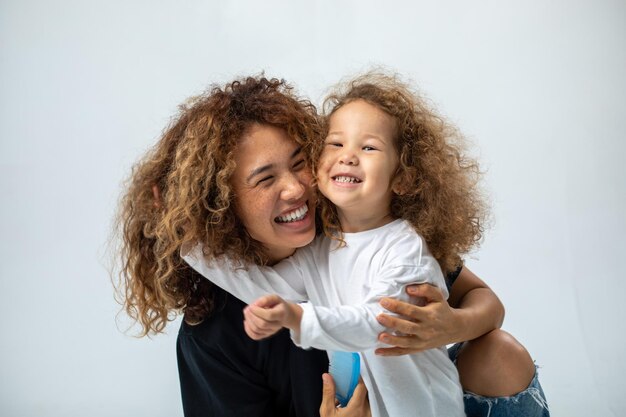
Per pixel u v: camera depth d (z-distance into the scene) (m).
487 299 1.90
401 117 1.78
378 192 1.70
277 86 1.83
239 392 1.91
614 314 2.87
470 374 1.87
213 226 1.71
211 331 1.87
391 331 1.59
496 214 3.25
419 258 1.68
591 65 3.60
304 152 1.71
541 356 2.69
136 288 1.88
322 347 1.54
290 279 1.79
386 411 1.79
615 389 2.53
